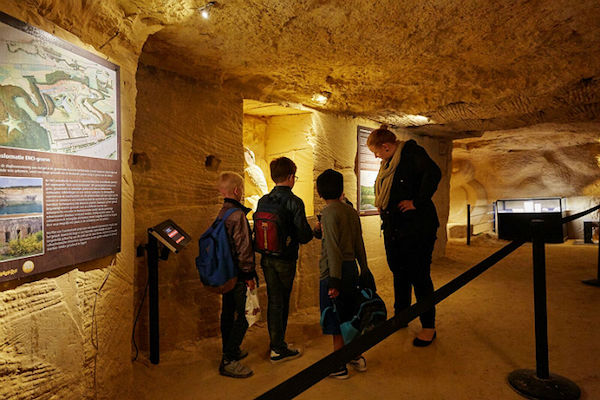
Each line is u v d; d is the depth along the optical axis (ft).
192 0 6.94
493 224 35.91
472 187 36.99
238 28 8.09
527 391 7.45
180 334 10.13
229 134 11.27
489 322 11.73
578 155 31.35
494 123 17.07
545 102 13.32
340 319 8.12
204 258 8.52
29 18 5.08
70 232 5.68
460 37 8.80
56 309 5.51
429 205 10.01
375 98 13.09
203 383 8.34
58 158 5.47
